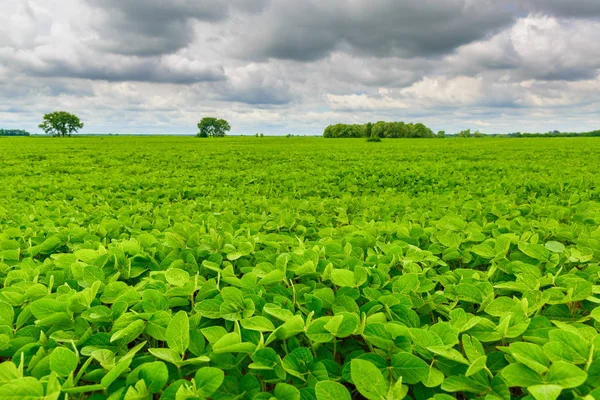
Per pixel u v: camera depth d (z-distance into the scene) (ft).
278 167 63.00
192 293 7.22
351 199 23.61
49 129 447.01
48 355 5.27
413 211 17.35
